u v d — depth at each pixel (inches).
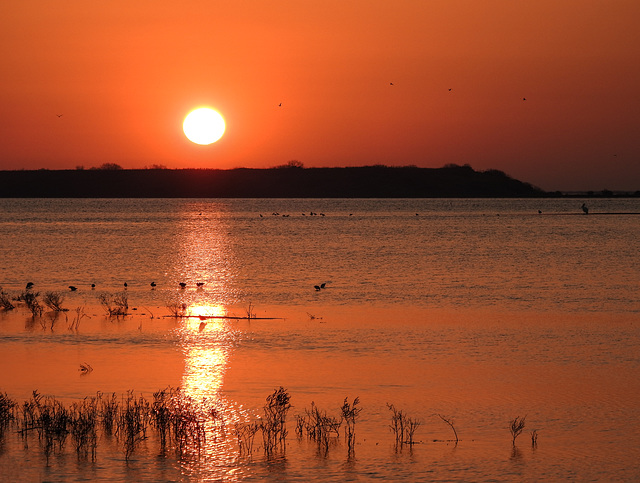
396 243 7736.2
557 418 1627.7
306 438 1502.2
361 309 3253.0
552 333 2650.1
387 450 1437.0
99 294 3806.6
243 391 1833.2
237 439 1496.1
